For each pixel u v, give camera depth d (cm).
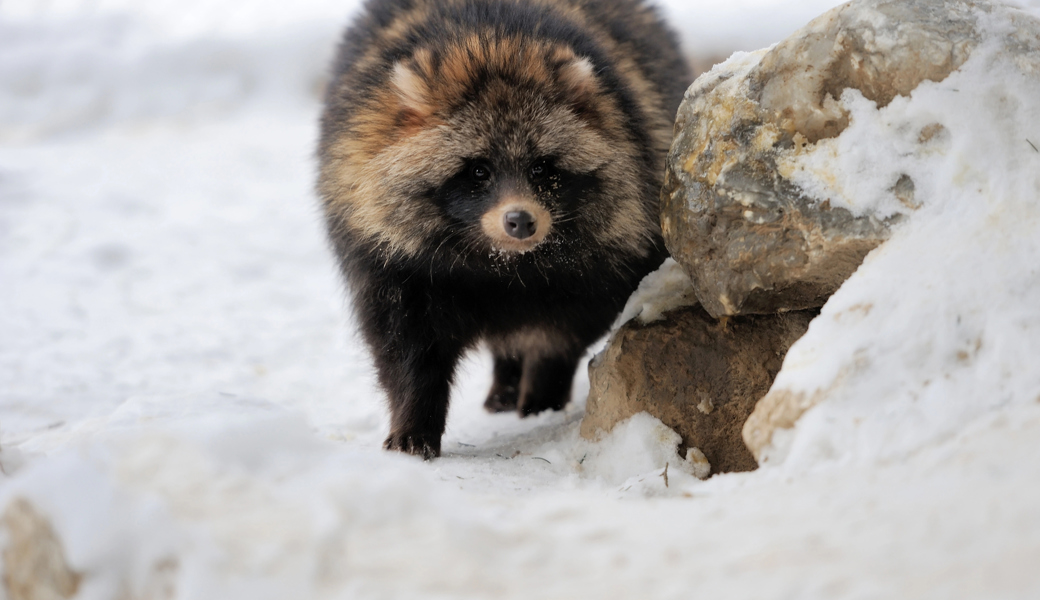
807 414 566
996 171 602
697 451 795
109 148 2853
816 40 682
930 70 634
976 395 528
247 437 528
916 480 464
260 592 412
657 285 892
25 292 1698
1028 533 375
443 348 928
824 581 376
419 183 876
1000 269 564
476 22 905
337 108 947
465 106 862
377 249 907
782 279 705
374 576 418
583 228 896
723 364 802
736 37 3209
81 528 443
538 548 441
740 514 472
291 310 1677
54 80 3497
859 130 661
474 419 1130
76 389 1225
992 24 635
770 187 703
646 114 952
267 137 3028
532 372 1065
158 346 1464
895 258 614
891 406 545
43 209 2169
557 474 811
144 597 436
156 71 3588
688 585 392
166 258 1919
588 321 969
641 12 1162
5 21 3762
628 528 465
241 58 3688
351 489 463
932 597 349
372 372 984
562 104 868
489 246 873
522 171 860
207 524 449
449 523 446
